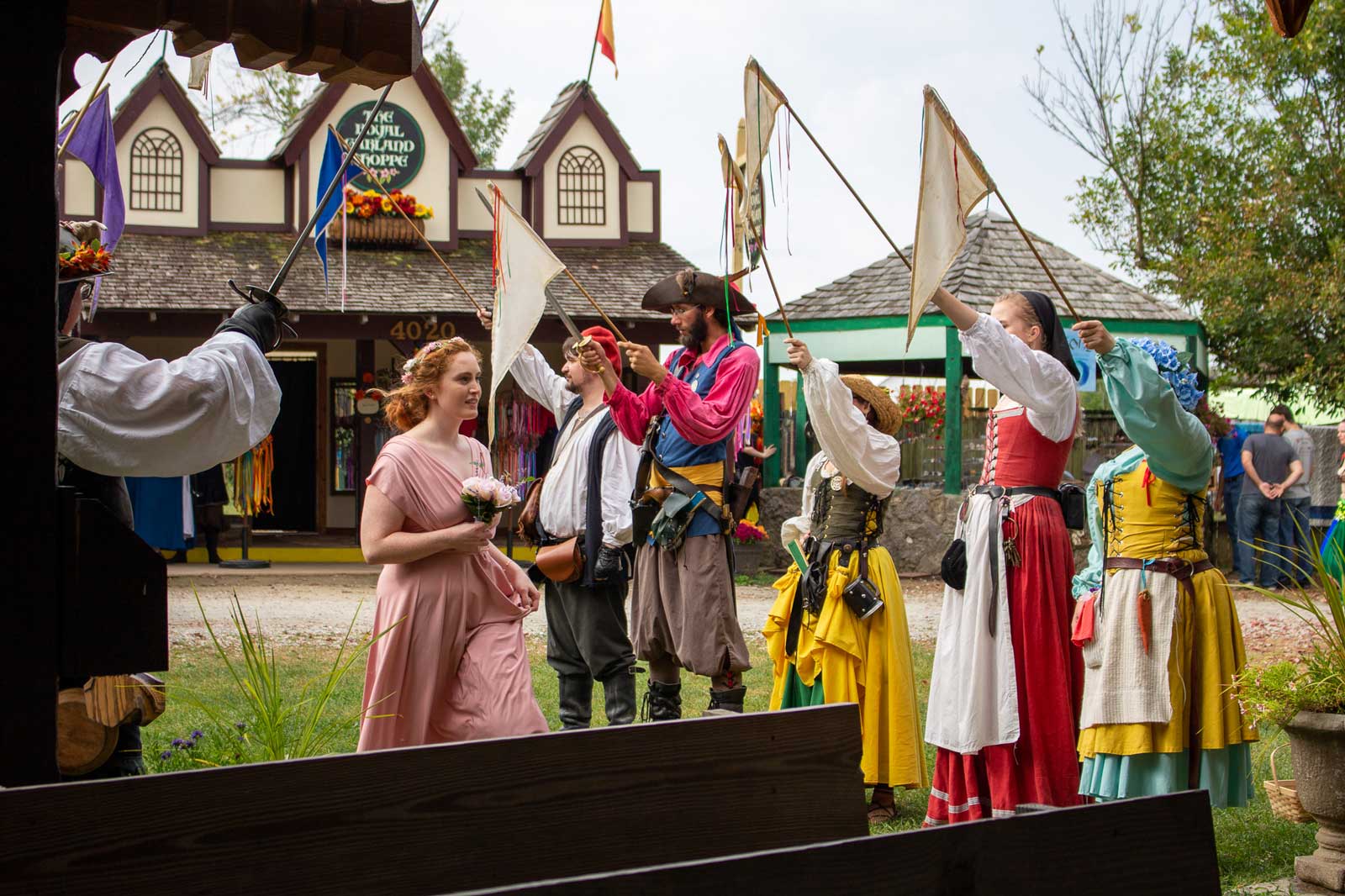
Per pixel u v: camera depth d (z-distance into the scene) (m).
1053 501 4.71
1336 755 4.12
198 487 15.41
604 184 17.56
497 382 5.22
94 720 4.11
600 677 5.79
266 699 4.18
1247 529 14.80
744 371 5.46
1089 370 7.41
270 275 15.66
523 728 4.20
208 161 16.30
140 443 3.38
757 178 4.71
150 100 16.06
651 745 2.47
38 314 2.66
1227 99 23.28
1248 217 21.52
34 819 1.97
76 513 2.88
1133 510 4.60
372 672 4.25
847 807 2.66
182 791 2.08
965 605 4.67
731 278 5.25
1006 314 4.70
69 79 3.15
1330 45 21.09
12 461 2.66
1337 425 17.39
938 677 4.76
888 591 5.47
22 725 2.68
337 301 15.45
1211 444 4.56
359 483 17.36
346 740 5.88
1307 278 20.20
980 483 4.84
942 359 17.59
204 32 2.97
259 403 3.59
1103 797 4.54
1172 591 4.51
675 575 5.51
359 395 17.16
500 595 4.37
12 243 2.63
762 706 7.31
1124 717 4.48
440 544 4.18
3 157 2.62
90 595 2.92
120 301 14.63
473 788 2.30
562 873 2.37
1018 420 4.73
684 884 1.83
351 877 2.20
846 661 5.41
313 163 16.50
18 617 2.68
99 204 15.95
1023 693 4.61
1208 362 19.23
